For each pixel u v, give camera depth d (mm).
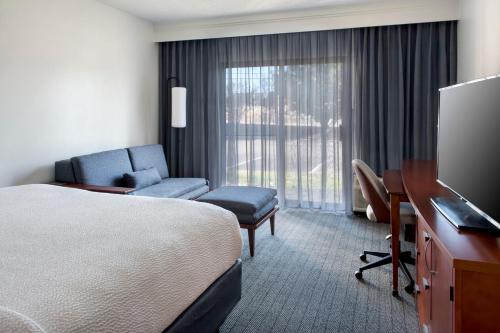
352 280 2619
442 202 1746
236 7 4129
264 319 2113
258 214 3152
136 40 4543
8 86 2979
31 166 3211
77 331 914
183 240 1486
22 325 784
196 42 4816
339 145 4363
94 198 2045
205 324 1566
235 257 1865
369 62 4156
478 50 3070
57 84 3436
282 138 4562
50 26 3334
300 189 4559
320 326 2043
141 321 1152
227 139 4812
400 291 2441
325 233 3672
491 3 2729
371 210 2773
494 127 1288
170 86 4969
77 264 1154
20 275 1068
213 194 3398
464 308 1084
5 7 2918
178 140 4996
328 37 4277
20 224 1555
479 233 1304
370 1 3920
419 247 1985
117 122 4266
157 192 3699
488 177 1332
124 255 1244
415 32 4000
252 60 4613
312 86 4414
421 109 4039
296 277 2672
